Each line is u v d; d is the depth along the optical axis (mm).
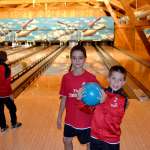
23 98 6504
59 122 2984
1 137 4215
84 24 18781
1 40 19188
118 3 16828
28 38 19141
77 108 2822
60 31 18969
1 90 4273
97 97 2500
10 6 19031
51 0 17203
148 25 12109
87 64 11664
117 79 2516
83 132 2852
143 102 6137
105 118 2523
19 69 10414
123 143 4023
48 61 12602
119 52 16109
